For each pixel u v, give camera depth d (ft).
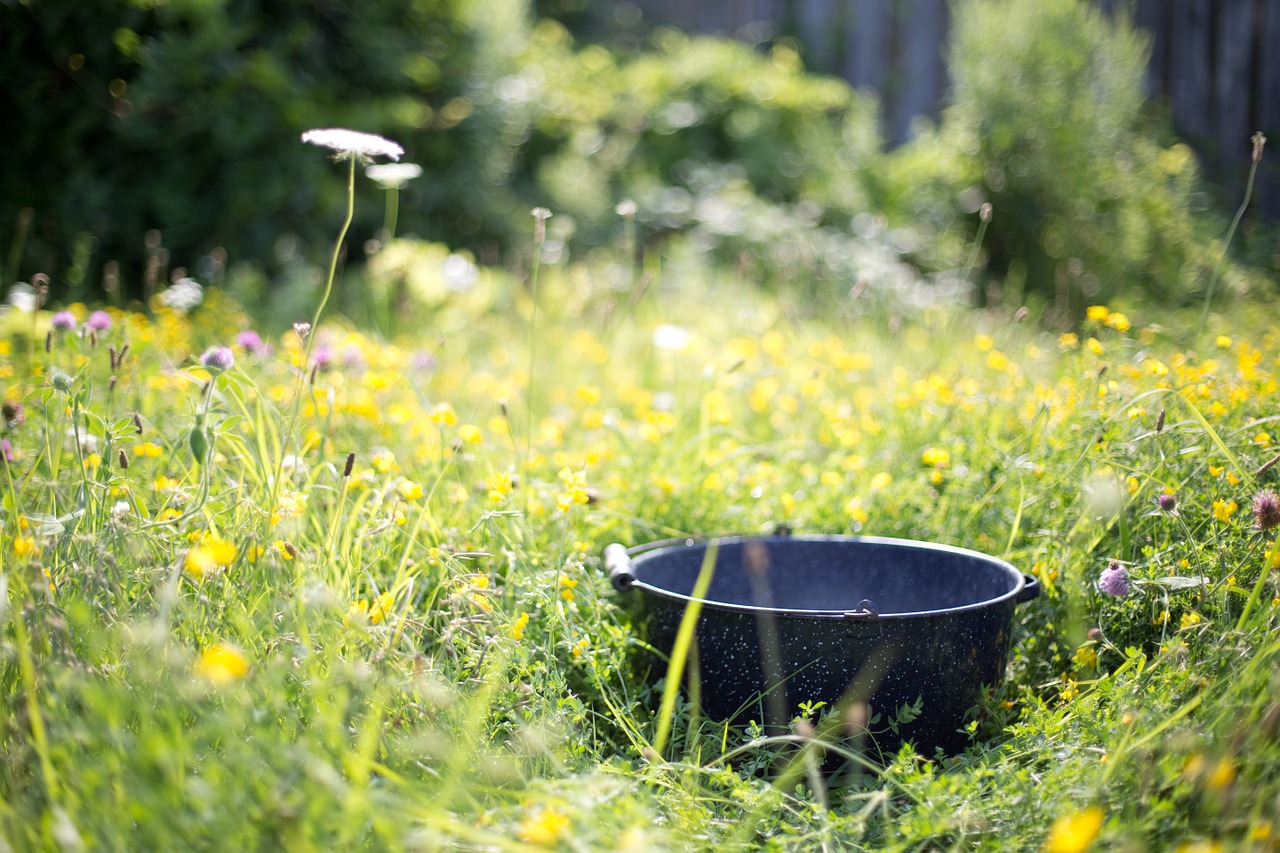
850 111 27.58
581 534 8.95
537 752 6.18
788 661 6.72
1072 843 4.41
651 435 10.33
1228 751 5.07
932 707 6.79
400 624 6.30
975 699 7.00
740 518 9.54
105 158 18.29
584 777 5.61
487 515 7.57
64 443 8.19
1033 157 20.20
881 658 6.63
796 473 10.60
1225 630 6.53
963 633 6.75
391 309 17.60
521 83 21.80
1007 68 20.53
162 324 12.91
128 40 17.39
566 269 20.11
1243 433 8.32
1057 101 19.90
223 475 8.08
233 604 6.21
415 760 5.64
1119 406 8.60
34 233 17.48
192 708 5.23
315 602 5.71
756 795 5.83
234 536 6.73
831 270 19.72
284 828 4.54
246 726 5.20
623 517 9.08
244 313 15.26
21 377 10.30
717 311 17.26
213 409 7.37
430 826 4.89
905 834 5.54
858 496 9.74
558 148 23.27
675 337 12.69
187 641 5.82
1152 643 7.54
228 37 17.74
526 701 6.52
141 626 5.24
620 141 24.72
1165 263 17.98
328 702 5.64
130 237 18.19
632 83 25.85
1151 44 22.49
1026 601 7.48
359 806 4.56
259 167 18.56
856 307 16.55
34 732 4.79
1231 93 21.66
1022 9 20.48
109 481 6.78
